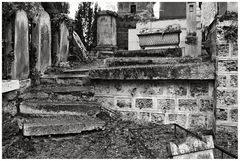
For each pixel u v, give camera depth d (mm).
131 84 5059
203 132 4711
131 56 6836
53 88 5402
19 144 3641
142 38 8070
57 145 3746
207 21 9453
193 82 4754
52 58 7250
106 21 9742
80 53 8164
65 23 7672
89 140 3938
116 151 3604
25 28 5617
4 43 5293
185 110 4816
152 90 4961
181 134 4445
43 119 4344
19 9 5379
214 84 4605
